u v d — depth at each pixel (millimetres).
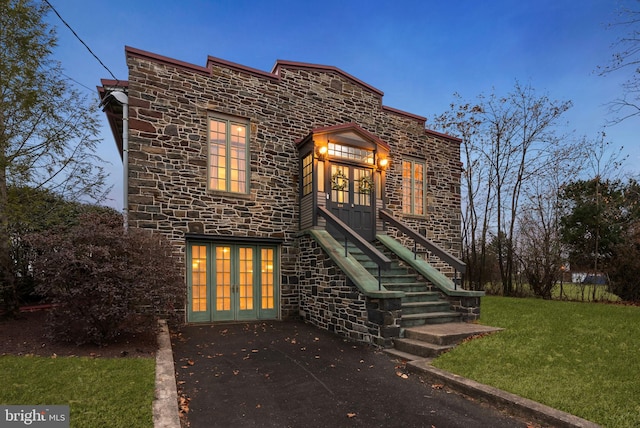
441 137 11672
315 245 7562
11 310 6145
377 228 9039
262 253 8148
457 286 6863
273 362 4750
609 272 11195
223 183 7754
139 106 6902
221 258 7688
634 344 4742
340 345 5703
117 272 4625
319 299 7270
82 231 4742
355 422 3090
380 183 9188
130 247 4938
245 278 7906
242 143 8086
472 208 15039
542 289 12109
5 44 5566
